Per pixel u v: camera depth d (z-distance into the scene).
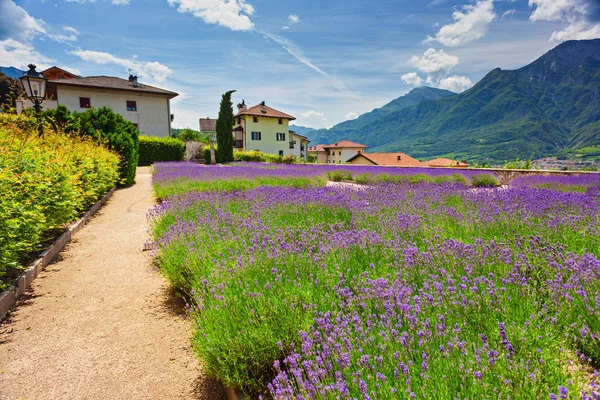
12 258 4.11
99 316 3.67
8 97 9.70
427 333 2.06
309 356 2.08
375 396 1.61
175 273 3.93
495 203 6.58
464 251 3.46
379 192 9.08
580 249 3.83
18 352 3.02
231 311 2.63
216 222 5.27
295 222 5.83
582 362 2.20
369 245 3.95
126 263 5.27
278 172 17.05
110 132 13.44
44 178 5.44
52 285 4.46
